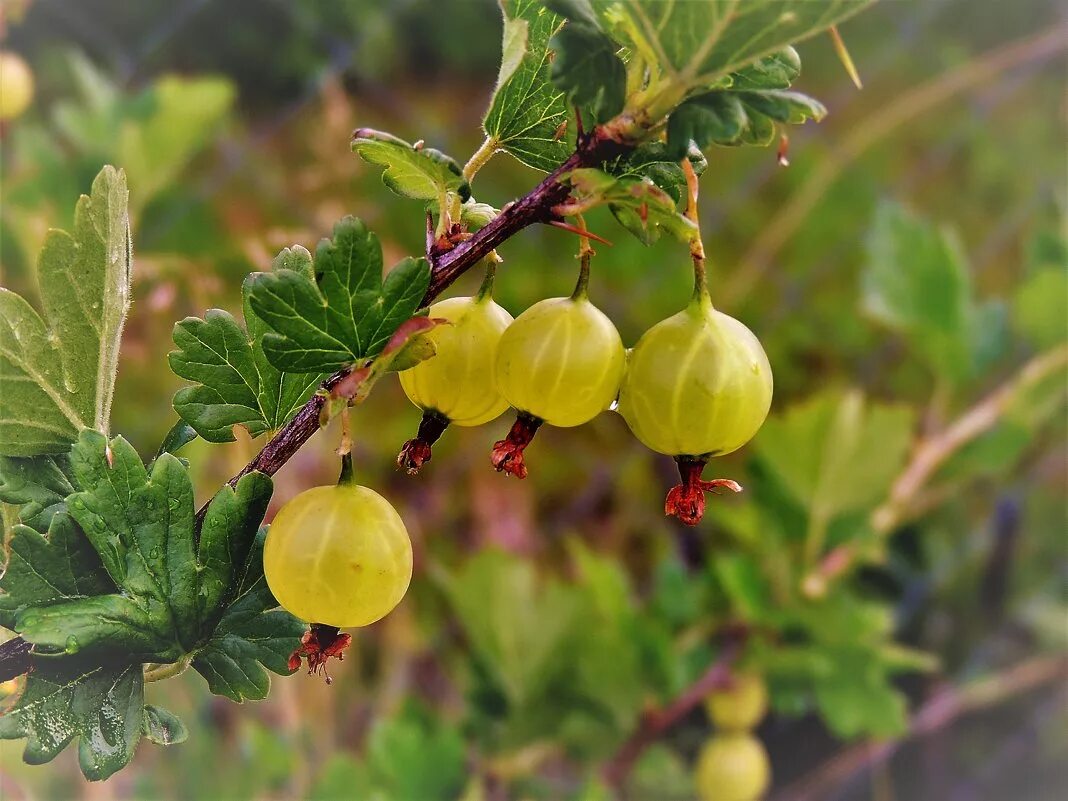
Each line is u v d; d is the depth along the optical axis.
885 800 0.36
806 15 0.10
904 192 0.51
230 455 0.28
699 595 0.31
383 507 0.11
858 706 0.28
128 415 0.34
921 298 0.32
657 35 0.10
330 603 0.11
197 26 0.53
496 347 0.12
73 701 0.11
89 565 0.11
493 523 0.36
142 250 0.34
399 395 0.39
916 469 0.31
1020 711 0.40
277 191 0.39
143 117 0.31
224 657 0.12
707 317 0.12
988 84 0.57
